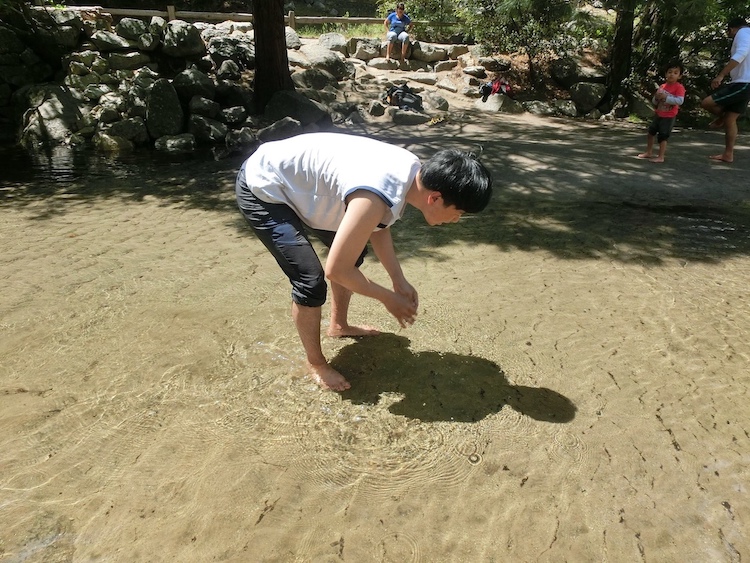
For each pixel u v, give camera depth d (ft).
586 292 12.10
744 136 31.01
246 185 7.80
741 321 10.93
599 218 16.93
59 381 8.84
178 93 31.09
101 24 35.60
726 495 6.93
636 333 10.48
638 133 31.78
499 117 35.42
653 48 38.55
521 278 12.76
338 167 7.25
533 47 38.99
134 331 10.27
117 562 5.96
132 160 25.89
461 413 8.31
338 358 9.58
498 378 9.14
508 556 6.12
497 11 38.09
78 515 6.51
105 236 15.34
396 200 7.00
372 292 7.46
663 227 16.22
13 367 9.17
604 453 7.56
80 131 29.68
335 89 36.29
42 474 7.07
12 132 30.58
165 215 17.34
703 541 6.32
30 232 15.66
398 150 7.43
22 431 7.77
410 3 45.34
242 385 8.82
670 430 8.00
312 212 7.62
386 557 6.08
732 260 13.96
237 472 7.16
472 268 13.32
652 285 12.48
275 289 12.00
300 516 6.56
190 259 13.65
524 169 22.36
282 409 8.33
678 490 6.99
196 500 6.74
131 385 8.77
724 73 22.75
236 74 35.17
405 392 8.75
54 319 10.64
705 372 9.31
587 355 9.77
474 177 6.93
